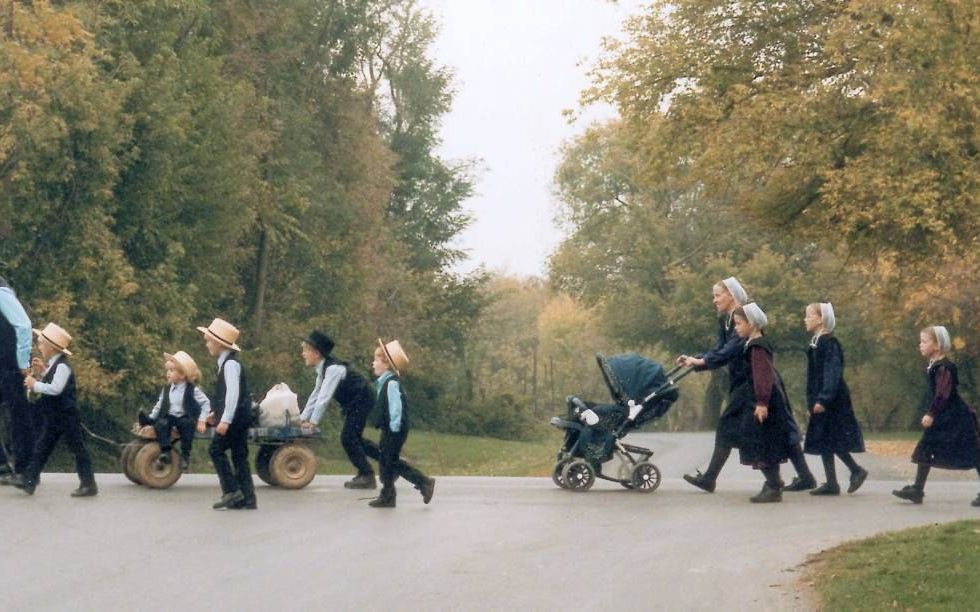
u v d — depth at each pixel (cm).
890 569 1015
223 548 1139
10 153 3459
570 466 1623
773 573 1032
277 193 4878
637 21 3039
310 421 1642
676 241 7238
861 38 2655
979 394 5384
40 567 1041
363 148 5572
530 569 1045
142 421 1650
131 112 3841
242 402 1408
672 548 1155
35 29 3416
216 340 1417
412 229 7494
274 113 4969
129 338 3703
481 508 1440
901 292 2922
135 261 4078
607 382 1644
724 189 2961
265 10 4825
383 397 1441
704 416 7844
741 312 1551
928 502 1555
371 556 1102
